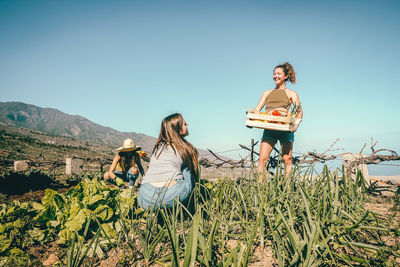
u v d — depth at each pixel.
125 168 5.71
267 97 4.59
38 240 2.39
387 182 5.16
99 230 1.98
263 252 2.18
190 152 2.83
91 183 2.97
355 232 2.30
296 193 2.53
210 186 3.33
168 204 2.58
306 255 1.77
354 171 4.66
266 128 3.94
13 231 2.33
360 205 2.46
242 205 2.75
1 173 6.72
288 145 4.20
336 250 2.09
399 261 2.00
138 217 2.93
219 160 5.09
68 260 1.75
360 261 1.84
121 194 3.11
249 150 4.83
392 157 4.50
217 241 2.21
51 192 2.72
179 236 2.43
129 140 5.86
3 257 2.06
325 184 2.58
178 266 1.69
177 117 2.94
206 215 2.90
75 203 2.65
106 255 2.22
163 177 2.65
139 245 2.39
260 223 2.15
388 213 3.41
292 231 1.90
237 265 1.89
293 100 4.25
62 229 2.54
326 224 2.15
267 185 2.76
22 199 5.23
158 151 2.88
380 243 2.20
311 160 4.64
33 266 2.01
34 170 7.44
